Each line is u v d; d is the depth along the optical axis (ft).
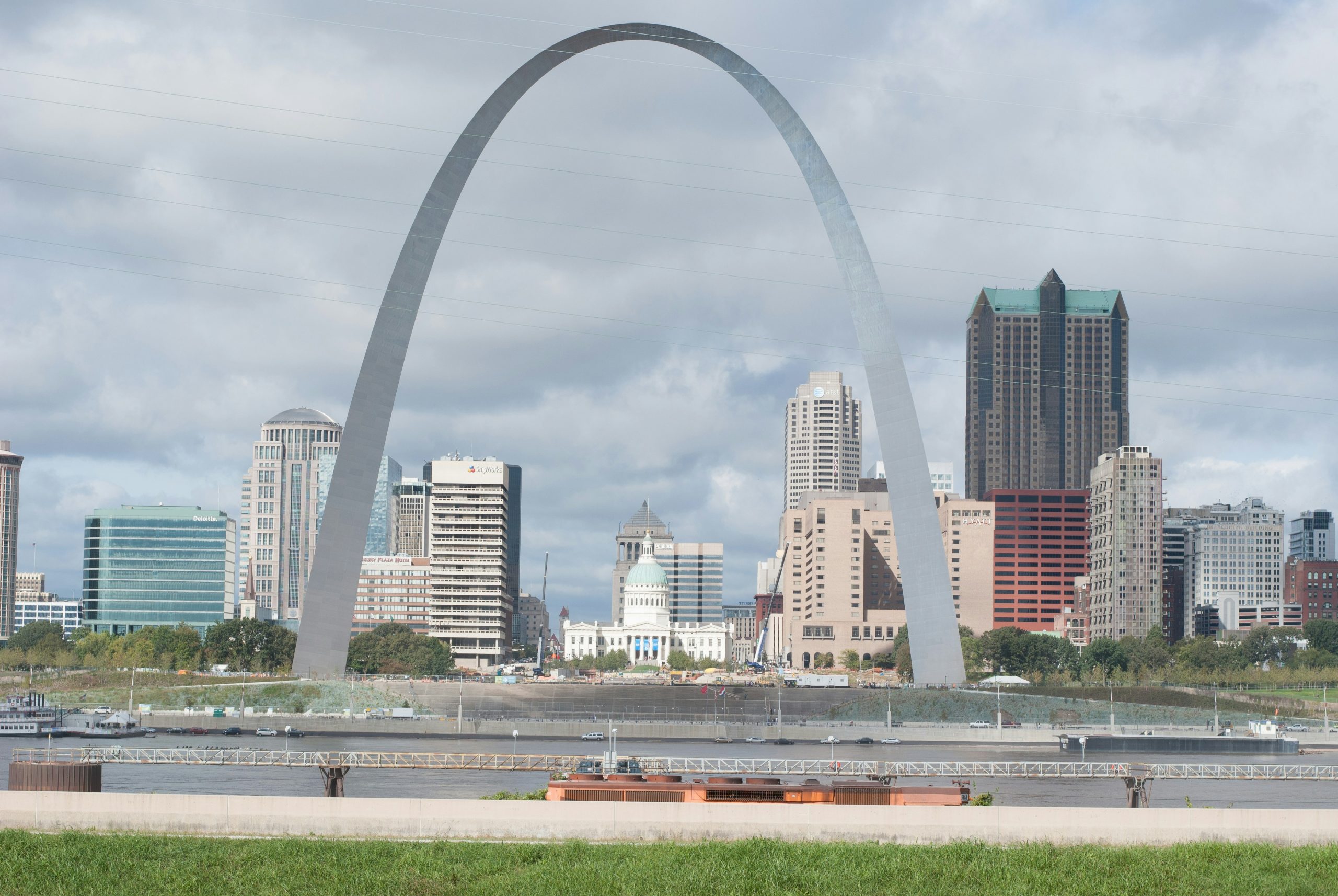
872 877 200.03
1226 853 220.23
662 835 236.43
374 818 236.43
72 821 236.84
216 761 362.74
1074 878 201.77
